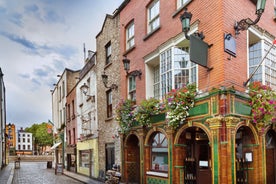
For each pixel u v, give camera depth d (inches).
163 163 401.4
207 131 310.5
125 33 536.1
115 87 558.3
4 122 1235.2
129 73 488.4
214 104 301.9
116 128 543.2
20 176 791.1
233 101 293.9
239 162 330.6
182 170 357.7
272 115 308.0
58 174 837.2
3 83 1155.9
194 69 358.3
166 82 388.8
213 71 315.0
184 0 383.6
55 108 1291.8
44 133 2559.1
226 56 305.7
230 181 283.1
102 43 649.6
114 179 441.1
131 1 513.7
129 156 491.2
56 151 1178.0
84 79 795.4
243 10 336.2
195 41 306.8
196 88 336.2
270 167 370.0
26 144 3540.8
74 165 887.7
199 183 362.0
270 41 367.2
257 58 358.6
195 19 350.6
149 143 430.0
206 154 368.8
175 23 384.8
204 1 336.5
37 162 1648.6
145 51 455.5
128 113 460.4
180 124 351.6
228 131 289.6
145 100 413.4
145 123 414.6
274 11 394.6
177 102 336.8
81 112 816.9
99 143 640.4
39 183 626.2
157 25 437.1
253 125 321.7
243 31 331.6
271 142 378.9
